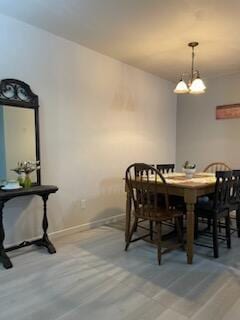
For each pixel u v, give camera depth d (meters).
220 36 2.82
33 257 2.43
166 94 4.60
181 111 4.79
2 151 2.52
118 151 3.75
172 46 3.12
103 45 3.14
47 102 2.86
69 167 3.12
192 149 4.68
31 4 2.25
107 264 2.29
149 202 2.43
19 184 2.54
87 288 1.89
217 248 2.46
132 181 2.60
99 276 2.07
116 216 3.73
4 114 2.52
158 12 2.35
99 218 3.50
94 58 3.32
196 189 2.31
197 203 2.66
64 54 2.99
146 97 4.18
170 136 4.75
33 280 2.00
